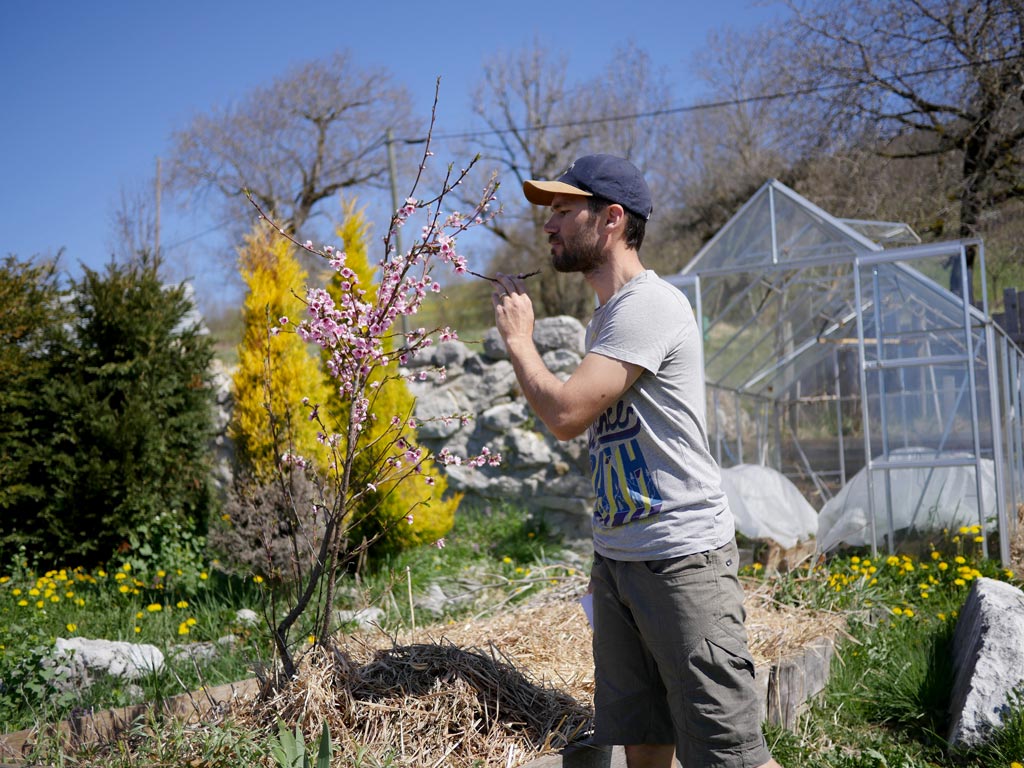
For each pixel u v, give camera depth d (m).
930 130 17.72
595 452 2.69
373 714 3.04
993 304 17.39
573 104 32.06
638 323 2.53
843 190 20.06
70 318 8.34
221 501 8.80
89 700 4.25
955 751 3.91
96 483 7.79
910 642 5.04
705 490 2.56
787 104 19.09
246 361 7.57
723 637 2.50
